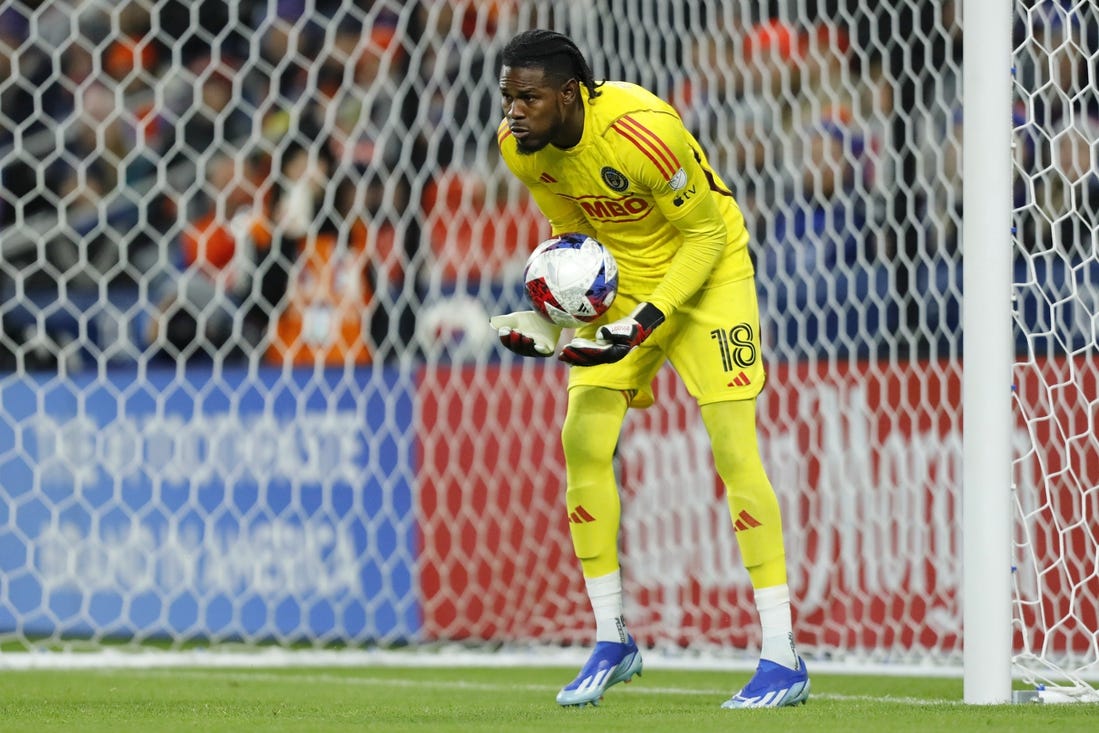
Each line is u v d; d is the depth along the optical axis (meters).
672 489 22.64
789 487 22.17
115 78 33.00
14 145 32.31
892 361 21.66
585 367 13.58
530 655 22.44
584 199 12.95
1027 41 15.27
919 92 22.41
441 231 28.86
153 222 31.38
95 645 23.06
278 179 31.39
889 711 12.48
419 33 31.22
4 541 23.97
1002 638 13.62
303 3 33.19
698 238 12.62
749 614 22.02
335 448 23.61
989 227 13.62
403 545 23.47
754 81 27.11
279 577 23.38
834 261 26.44
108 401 23.92
